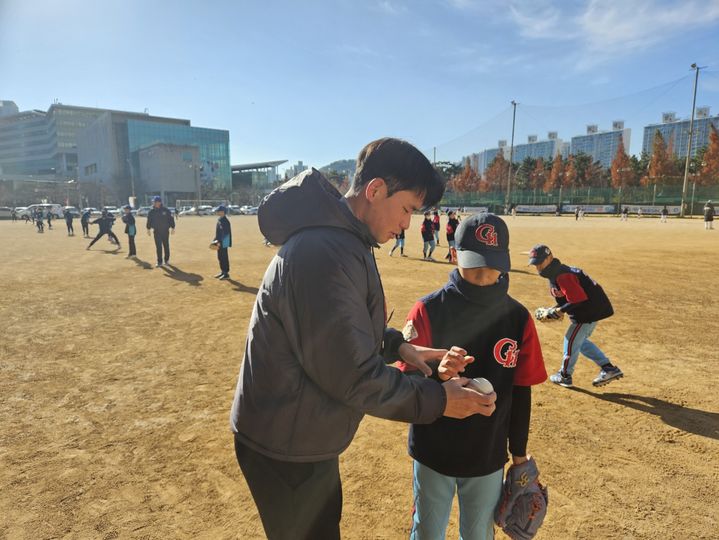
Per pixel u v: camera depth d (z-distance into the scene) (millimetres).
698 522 2555
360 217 1293
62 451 3275
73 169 110500
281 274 1163
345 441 1267
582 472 3037
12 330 6422
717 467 3092
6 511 2631
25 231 29250
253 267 12742
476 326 1692
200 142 112500
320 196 1187
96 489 2842
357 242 1206
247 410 1262
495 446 1700
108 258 14781
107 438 3459
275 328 1191
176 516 2605
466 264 1625
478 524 1766
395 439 3547
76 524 2527
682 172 58188
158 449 3309
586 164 72562
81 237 23828
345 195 1339
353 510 2691
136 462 3145
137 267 12734
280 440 1216
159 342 5867
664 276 10812
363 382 1109
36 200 78188
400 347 1618
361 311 1150
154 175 97312
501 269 1596
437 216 14742
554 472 3039
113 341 5910
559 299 4473
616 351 5484
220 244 10578
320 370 1133
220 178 116688
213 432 3555
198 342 5867
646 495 2797
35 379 4609
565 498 2771
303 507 1259
